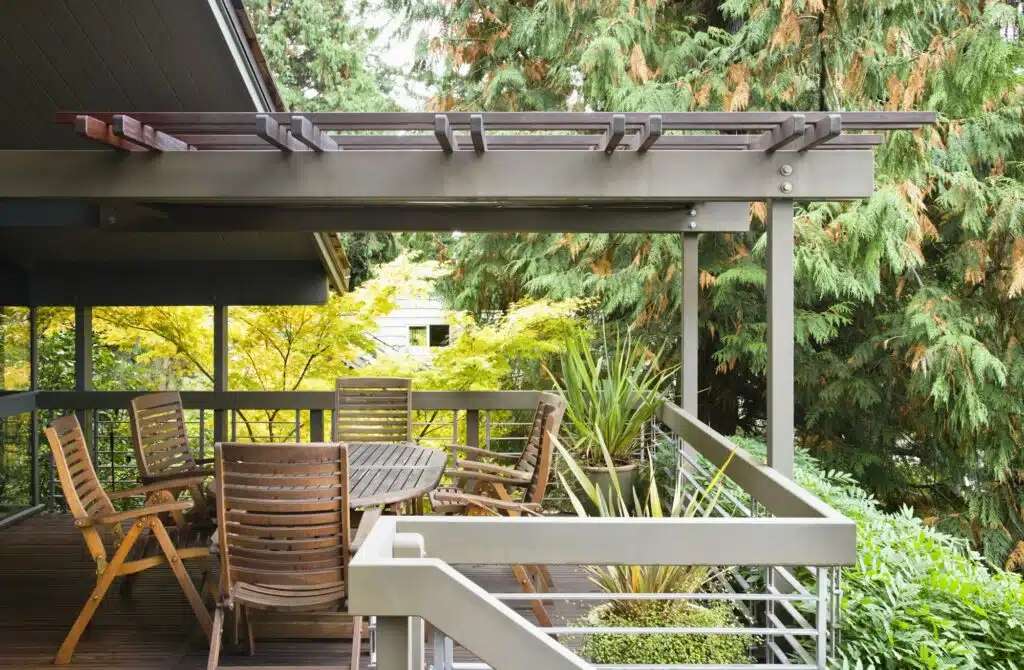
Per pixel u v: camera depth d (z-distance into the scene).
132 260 6.43
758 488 3.45
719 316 8.59
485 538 2.56
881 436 8.78
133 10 4.42
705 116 3.33
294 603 3.12
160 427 4.91
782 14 6.49
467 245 9.40
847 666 2.88
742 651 3.10
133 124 3.21
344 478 3.12
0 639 3.85
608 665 2.73
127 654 3.68
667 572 3.23
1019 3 7.89
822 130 3.17
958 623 3.47
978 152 7.31
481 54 9.06
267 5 13.85
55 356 8.48
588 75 7.85
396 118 3.33
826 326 7.72
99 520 3.56
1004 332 7.62
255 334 7.64
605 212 5.55
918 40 7.24
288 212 5.34
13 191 3.50
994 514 7.96
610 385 6.13
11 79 4.75
